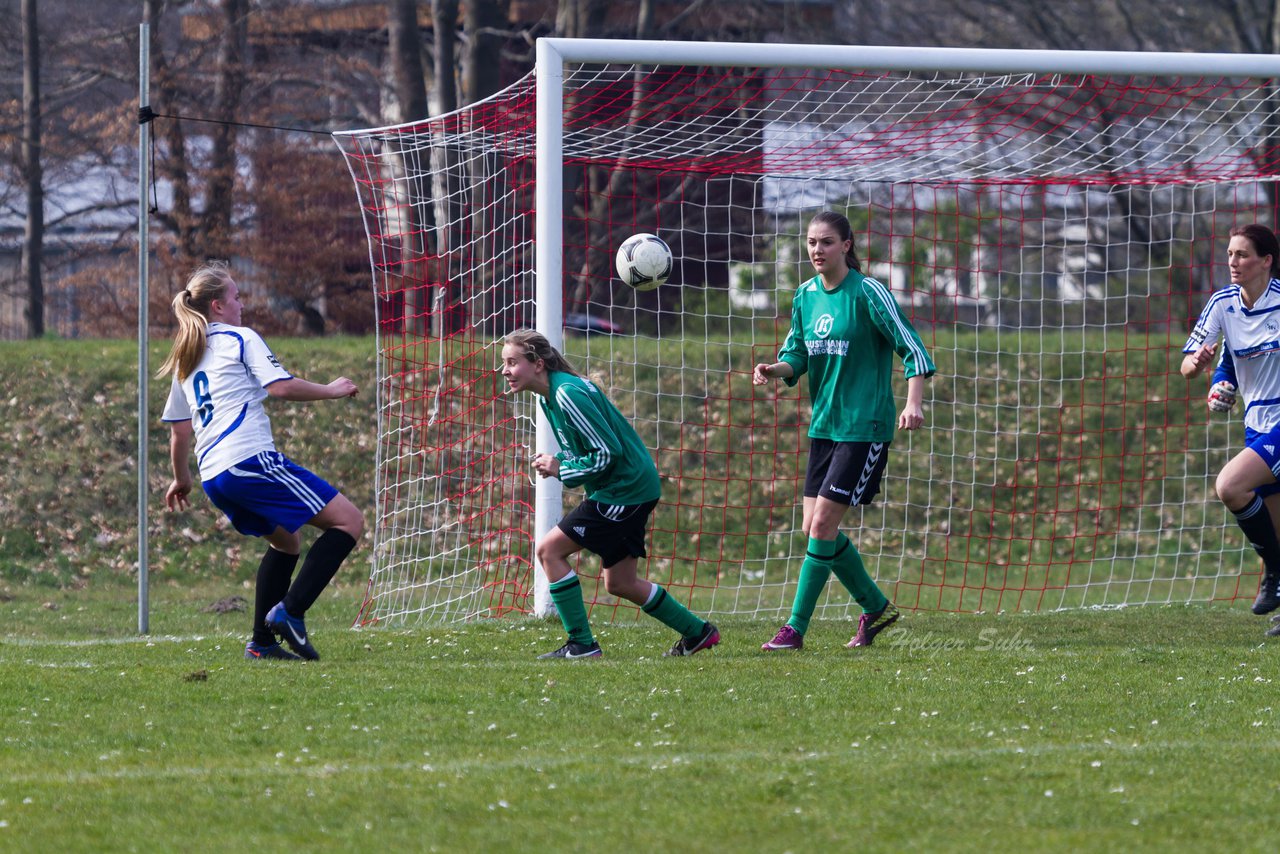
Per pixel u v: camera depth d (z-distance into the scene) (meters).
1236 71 31.41
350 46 89.06
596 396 22.44
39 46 84.94
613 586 23.61
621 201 78.94
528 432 34.75
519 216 35.12
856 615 33.56
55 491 47.25
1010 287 89.00
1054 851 12.46
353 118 87.94
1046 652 24.05
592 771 15.30
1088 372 58.06
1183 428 55.31
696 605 38.12
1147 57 31.36
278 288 82.69
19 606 36.53
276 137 83.44
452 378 42.78
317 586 23.44
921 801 14.06
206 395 22.84
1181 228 88.88
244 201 82.25
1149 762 15.59
